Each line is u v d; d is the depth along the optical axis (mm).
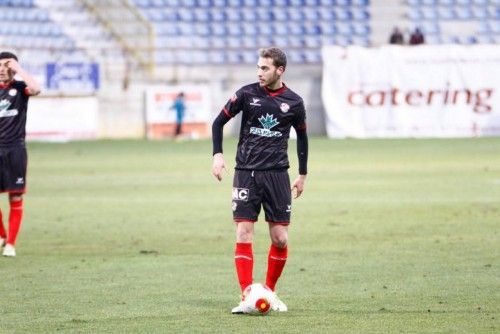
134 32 110500
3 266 29672
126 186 55094
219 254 32125
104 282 26750
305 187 53688
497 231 36750
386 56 96500
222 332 20062
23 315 22094
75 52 103688
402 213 42531
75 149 84000
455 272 28000
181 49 106875
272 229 23109
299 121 22984
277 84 22781
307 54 112000
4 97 32094
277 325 20781
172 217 42031
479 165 65438
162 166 67688
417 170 62594
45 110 94312
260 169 22719
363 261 30359
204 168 66062
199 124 99000
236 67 104438
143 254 32156
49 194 51281
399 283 26297
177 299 24172
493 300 23703
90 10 110688
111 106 99062
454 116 95875
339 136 96938
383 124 96625
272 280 23438
